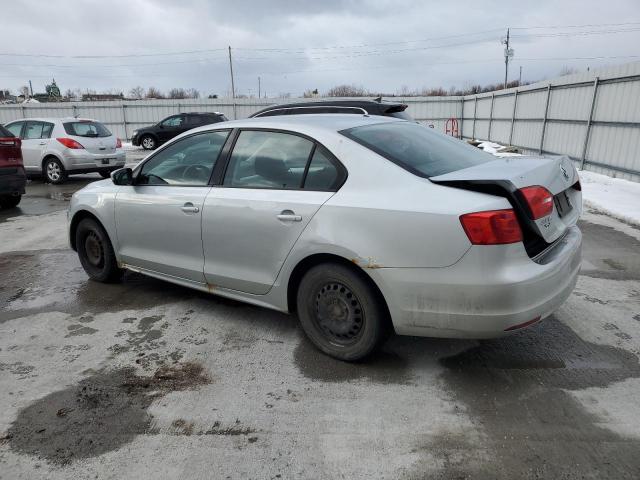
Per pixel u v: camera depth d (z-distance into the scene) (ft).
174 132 71.15
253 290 11.77
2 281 16.49
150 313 13.60
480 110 78.18
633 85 35.65
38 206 30.63
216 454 7.99
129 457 7.97
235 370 10.54
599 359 10.59
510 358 10.71
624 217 24.09
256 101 94.22
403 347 11.34
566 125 46.47
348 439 8.27
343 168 10.27
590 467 7.46
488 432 8.34
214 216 11.95
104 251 15.46
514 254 8.76
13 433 8.61
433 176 9.67
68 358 11.19
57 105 92.02
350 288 10.12
